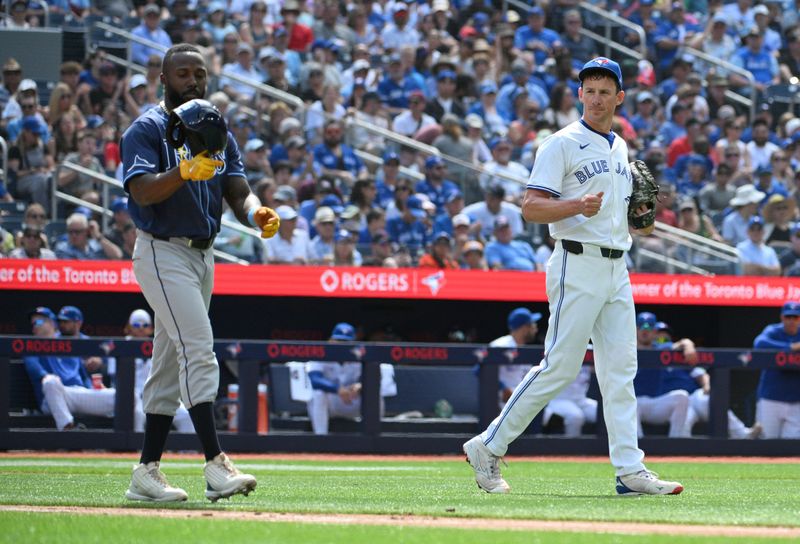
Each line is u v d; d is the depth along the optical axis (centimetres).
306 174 4150
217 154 1470
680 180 4622
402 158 4184
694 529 1223
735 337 4353
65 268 3809
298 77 4866
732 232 4262
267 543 1048
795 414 3416
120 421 3142
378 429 3262
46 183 3875
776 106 5162
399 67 4791
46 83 4281
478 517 1319
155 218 1514
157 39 4631
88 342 3145
